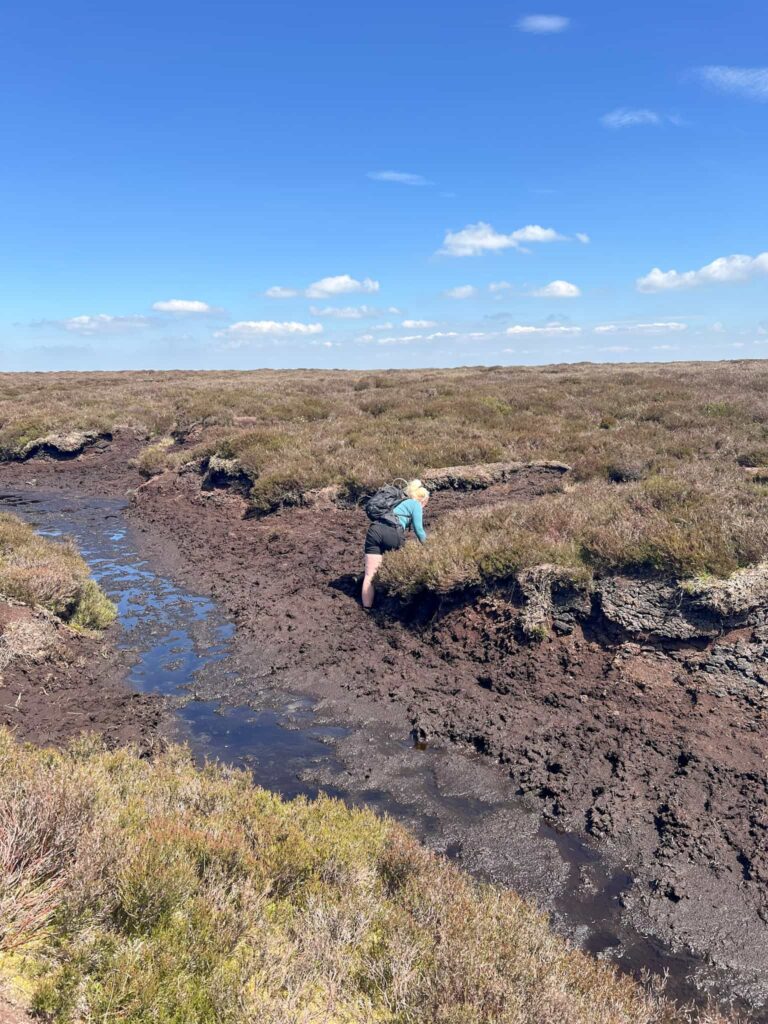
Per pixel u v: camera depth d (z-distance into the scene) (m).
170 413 31.16
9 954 3.14
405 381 40.53
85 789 4.55
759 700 6.89
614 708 7.34
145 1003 2.97
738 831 5.58
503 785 6.43
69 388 44.22
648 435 19.11
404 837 5.17
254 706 8.08
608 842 5.61
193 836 4.24
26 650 8.62
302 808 5.43
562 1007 3.40
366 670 8.83
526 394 28.75
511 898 4.65
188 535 16.52
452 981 3.49
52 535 17.33
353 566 12.60
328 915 3.90
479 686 8.21
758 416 20.84
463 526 11.41
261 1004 3.15
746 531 8.39
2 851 3.54
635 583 8.40
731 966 4.45
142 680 8.80
